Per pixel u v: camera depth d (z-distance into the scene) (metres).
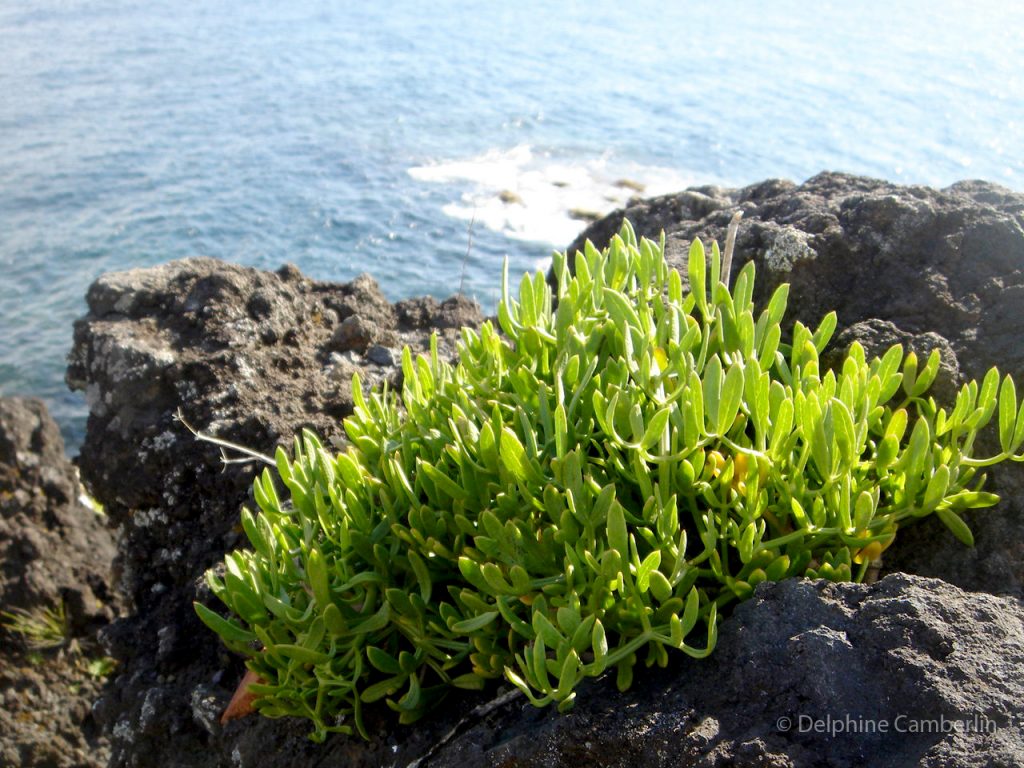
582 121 23.67
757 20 33.94
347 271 16.23
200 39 36.25
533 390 2.74
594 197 18.64
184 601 3.86
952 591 2.16
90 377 4.44
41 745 5.99
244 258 17.67
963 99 20.56
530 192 19.17
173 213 20.28
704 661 2.23
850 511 2.42
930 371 2.71
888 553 2.66
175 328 4.45
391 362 4.33
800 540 2.38
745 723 2.05
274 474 3.79
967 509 2.67
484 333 2.88
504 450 2.30
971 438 2.48
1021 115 19.11
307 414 4.01
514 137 22.86
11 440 7.24
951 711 1.88
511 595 2.30
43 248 19.20
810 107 22.30
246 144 24.28
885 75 23.88
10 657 6.43
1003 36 26.53
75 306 17.45
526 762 2.21
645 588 2.17
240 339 4.32
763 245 3.56
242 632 2.68
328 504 2.75
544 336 2.78
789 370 2.88
